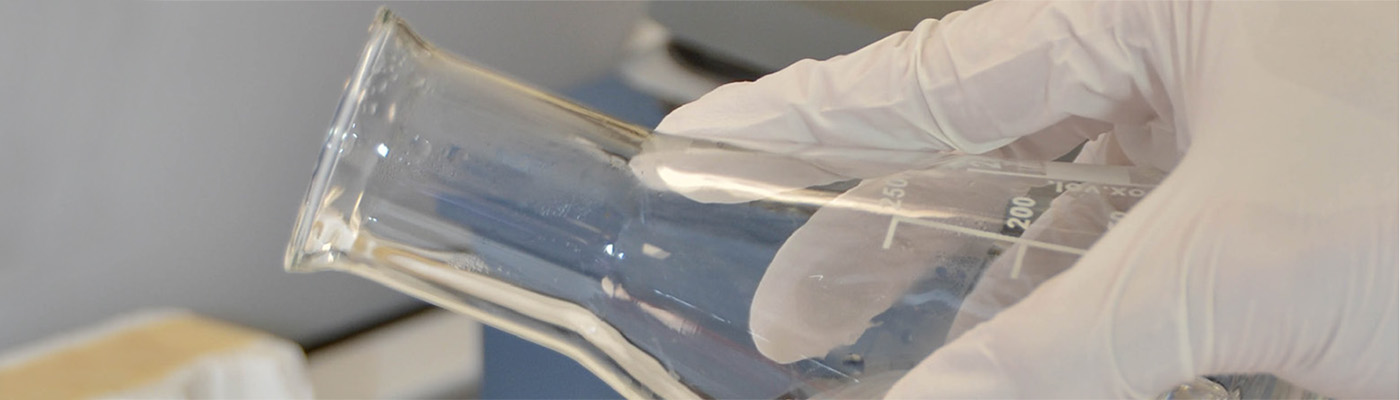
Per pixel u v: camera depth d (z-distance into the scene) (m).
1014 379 0.40
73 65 0.92
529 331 0.52
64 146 0.96
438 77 0.48
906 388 0.42
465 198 0.47
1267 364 0.41
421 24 1.07
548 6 1.14
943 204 0.45
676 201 0.46
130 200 1.04
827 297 0.43
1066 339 0.39
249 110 1.07
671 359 0.48
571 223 0.47
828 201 0.45
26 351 1.03
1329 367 0.40
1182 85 0.50
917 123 0.59
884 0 0.92
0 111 0.90
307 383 1.13
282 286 1.24
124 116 0.98
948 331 0.42
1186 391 0.44
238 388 1.05
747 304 0.44
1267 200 0.39
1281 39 0.43
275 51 1.04
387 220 0.47
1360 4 0.42
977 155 0.55
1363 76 0.40
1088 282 0.40
